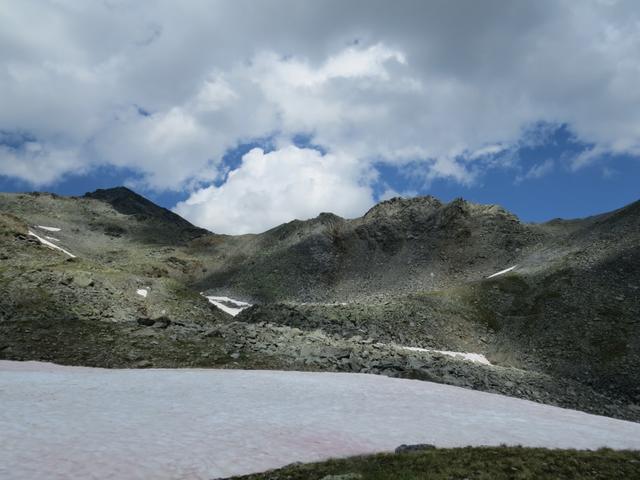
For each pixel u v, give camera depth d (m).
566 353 86.00
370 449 22.05
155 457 18.92
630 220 135.50
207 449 20.33
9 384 31.94
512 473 18.92
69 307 74.00
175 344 54.38
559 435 27.09
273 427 24.47
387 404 32.69
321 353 55.19
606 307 99.44
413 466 19.16
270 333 61.84
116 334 55.84
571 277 115.88
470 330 98.62
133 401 28.92
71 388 31.81
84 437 20.89
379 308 99.19
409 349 70.12
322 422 26.25
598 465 20.70
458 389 41.59
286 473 18.00
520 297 113.56
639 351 82.38
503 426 28.38
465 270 197.00
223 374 41.81
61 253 122.44
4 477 16.08
